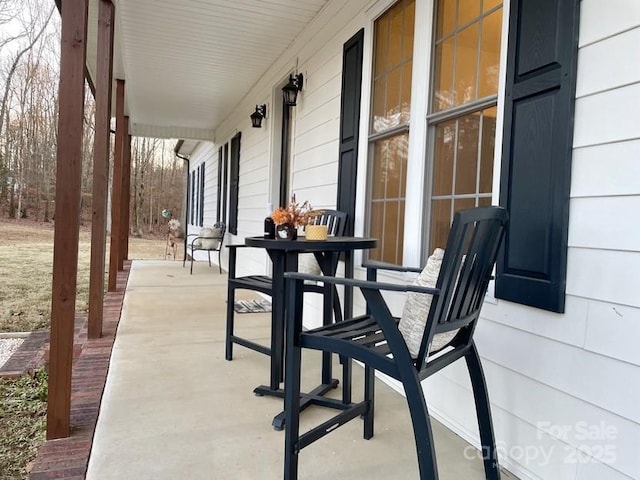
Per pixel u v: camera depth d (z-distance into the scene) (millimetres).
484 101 2160
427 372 1441
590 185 1556
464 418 2191
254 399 2516
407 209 2727
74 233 2078
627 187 1445
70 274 2062
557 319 1678
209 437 2084
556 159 1657
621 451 1456
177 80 6332
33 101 16719
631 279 1433
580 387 1588
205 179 11922
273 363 2551
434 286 1463
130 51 5195
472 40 2281
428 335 1372
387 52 3062
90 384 2678
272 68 5586
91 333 3656
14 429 2650
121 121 5699
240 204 7367
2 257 10195
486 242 1521
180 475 1777
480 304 1687
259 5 3977
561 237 1637
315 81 4188
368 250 3234
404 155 2879
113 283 5746
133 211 20578
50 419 2031
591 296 1551
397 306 2844
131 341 3604
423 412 1338
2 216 16656
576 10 1604
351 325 1831
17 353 3984
